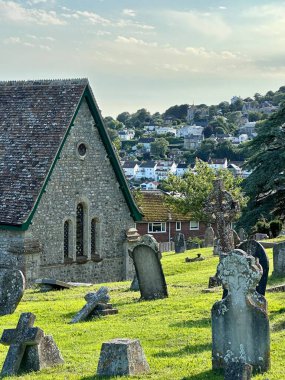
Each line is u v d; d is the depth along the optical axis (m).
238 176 96.56
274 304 28.80
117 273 51.59
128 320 29.19
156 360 22.09
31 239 45.81
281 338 23.62
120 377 20.50
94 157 49.91
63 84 49.81
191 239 83.12
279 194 60.53
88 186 49.56
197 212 85.25
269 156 60.03
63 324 29.66
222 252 36.84
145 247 33.56
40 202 46.44
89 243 49.78
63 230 47.97
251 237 60.56
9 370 21.73
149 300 33.50
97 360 22.84
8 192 46.75
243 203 78.75
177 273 44.56
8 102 51.12
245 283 20.28
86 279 49.53
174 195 88.19
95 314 30.56
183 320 27.84
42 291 41.00
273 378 19.62
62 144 47.56
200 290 35.06
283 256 36.88
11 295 33.25
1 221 45.66
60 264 47.69
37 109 49.62
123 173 51.38
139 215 52.72
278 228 64.69
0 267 46.19
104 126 49.97
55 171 47.47
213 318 20.70
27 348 22.12
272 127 62.06
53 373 21.64
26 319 22.14
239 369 17.91
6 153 48.50
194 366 21.22
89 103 49.38
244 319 20.30
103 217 50.66
